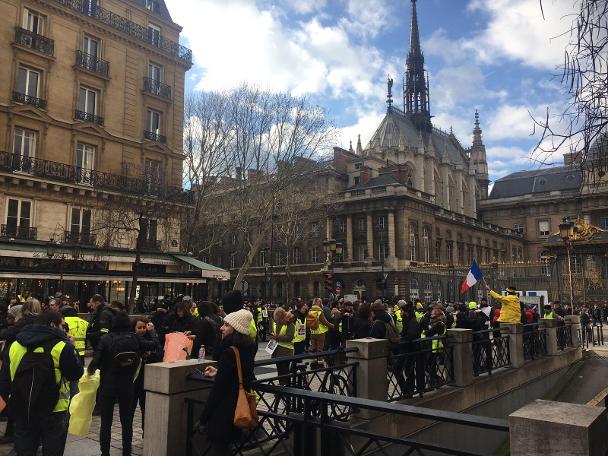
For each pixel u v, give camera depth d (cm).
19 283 2328
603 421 343
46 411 518
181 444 540
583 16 459
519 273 3266
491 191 9869
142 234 2625
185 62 3503
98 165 2933
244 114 3831
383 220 5694
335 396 437
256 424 478
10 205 2527
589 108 469
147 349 712
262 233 3753
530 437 332
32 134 2667
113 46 3081
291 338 1068
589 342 2462
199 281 2906
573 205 8675
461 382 1098
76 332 953
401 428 895
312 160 4031
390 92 8681
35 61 2681
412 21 9762
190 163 3638
